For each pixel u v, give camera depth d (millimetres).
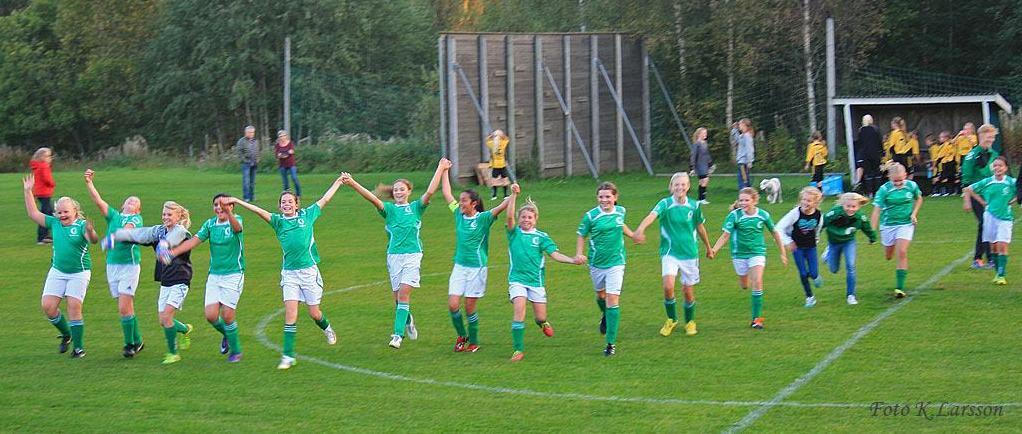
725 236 18344
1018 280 21516
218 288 16578
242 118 85188
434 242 29781
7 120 89062
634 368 15906
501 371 15930
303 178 54281
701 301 20859
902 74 62750
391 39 85375
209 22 81625
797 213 19469
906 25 63938
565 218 34031
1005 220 21000
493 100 46688
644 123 51125
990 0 63688
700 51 54469
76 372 16297
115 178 56375
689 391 14586
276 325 19609
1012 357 15812
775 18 52812
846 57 55562
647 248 27844
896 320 18453
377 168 62125
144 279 24797
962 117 45094
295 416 13836
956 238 27344
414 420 13578
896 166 20062
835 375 15172
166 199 42344
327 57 80938
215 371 16234
